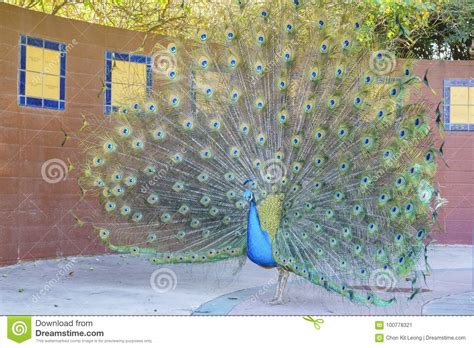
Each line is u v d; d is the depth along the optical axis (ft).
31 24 19.99
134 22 24.39
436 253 24.52
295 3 16.24
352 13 16.58
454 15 28.27
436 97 26.84
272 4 16.29
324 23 16.12
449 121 26.86
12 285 16.79
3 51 19.27
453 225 26.76
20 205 19.80
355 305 15.55
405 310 15.10
